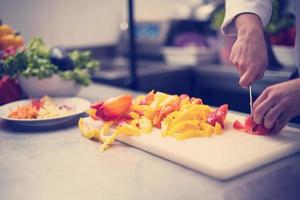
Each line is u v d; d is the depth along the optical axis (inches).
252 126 31.8
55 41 88.2
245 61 32.6
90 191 23.2
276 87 29.5
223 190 23.1
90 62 52.6
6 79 47.5
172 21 93.4
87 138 34.2
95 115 35.8
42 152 30.8
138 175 25.5
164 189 23.3
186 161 26.8
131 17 73.7
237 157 26.6
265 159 26.9
